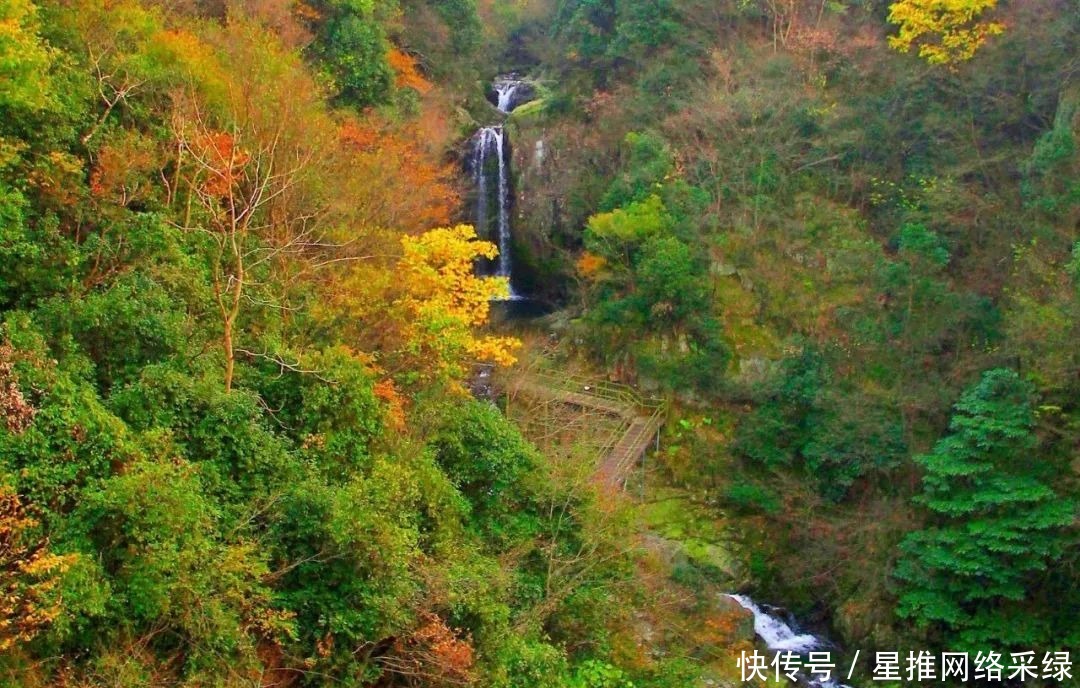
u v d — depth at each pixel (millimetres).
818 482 27609
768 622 25562
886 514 25047
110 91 17875
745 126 34469
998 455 21594
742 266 33375
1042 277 24781
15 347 11734
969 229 29688
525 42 53344
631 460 28234
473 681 13508
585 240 35531
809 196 34062
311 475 14008
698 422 31484
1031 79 30906
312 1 31172
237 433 13492
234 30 22656
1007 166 30484
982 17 32312
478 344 21375
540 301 42406
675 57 38062
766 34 38594
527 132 42594
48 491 10570
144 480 10773
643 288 32312
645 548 23078
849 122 34094
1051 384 21672
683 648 21000
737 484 28938
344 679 12711
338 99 30953
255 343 16344
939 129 32156
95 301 13742
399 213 25172
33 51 14023
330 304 18766
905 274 27906
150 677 10531
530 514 19016
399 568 13406
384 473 14672
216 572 11305
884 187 33406
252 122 18672
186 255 16156
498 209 43375
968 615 21641
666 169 34594
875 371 28469
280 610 12383
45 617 9477
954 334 27438
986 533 20984
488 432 19062
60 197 15125
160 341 14188
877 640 23469
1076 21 29109
